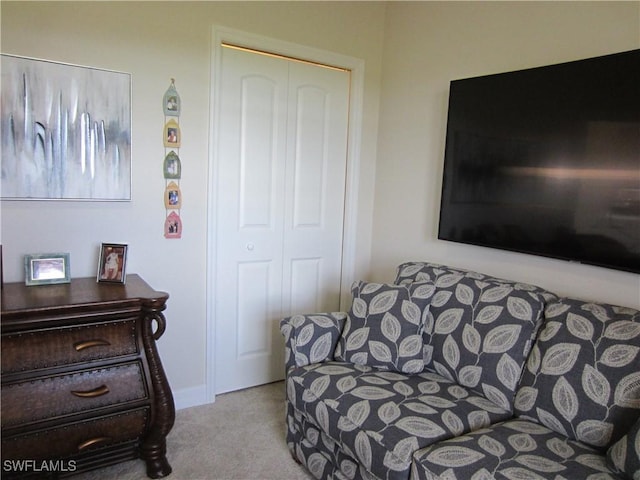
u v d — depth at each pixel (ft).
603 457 4.49
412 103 8.98
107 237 7.13
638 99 5.37
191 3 7.40
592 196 5.88
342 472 5.55
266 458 6.79
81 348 5.65
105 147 6.90
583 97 5.91
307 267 9.58
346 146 9.71
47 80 6.41
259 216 8.79
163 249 7.63
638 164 5.41
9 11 6.10
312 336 6.73
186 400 8.21
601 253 5.84
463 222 7.70
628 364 4.71
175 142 7.49
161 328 6.15
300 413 6.31
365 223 10.03
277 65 8.60
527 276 7.02
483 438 4.77
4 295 5.78
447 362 6.24
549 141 6.32
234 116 8.24
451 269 7.28
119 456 6.14
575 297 6.40
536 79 6.45
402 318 6.57
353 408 5.40
